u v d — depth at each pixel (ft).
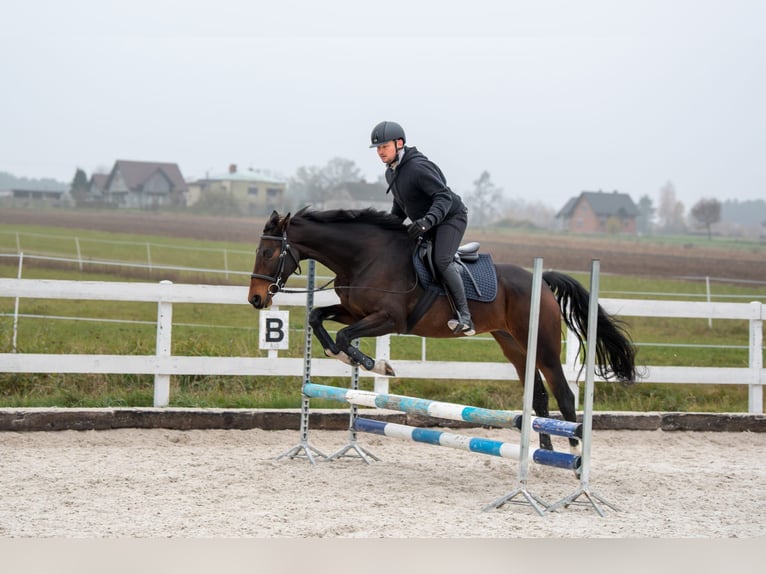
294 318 63.52
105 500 23.27
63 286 34.55
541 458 24.67
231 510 22.47
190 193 475.31
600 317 29.50
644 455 33.58
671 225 559.38
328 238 28.12
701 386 50.06
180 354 43.96
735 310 39.58
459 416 25.53
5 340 44.04
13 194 415.03
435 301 28.22
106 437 32.45
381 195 470.80
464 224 28.35
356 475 28.09
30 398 37.11
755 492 26.99
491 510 23.70
